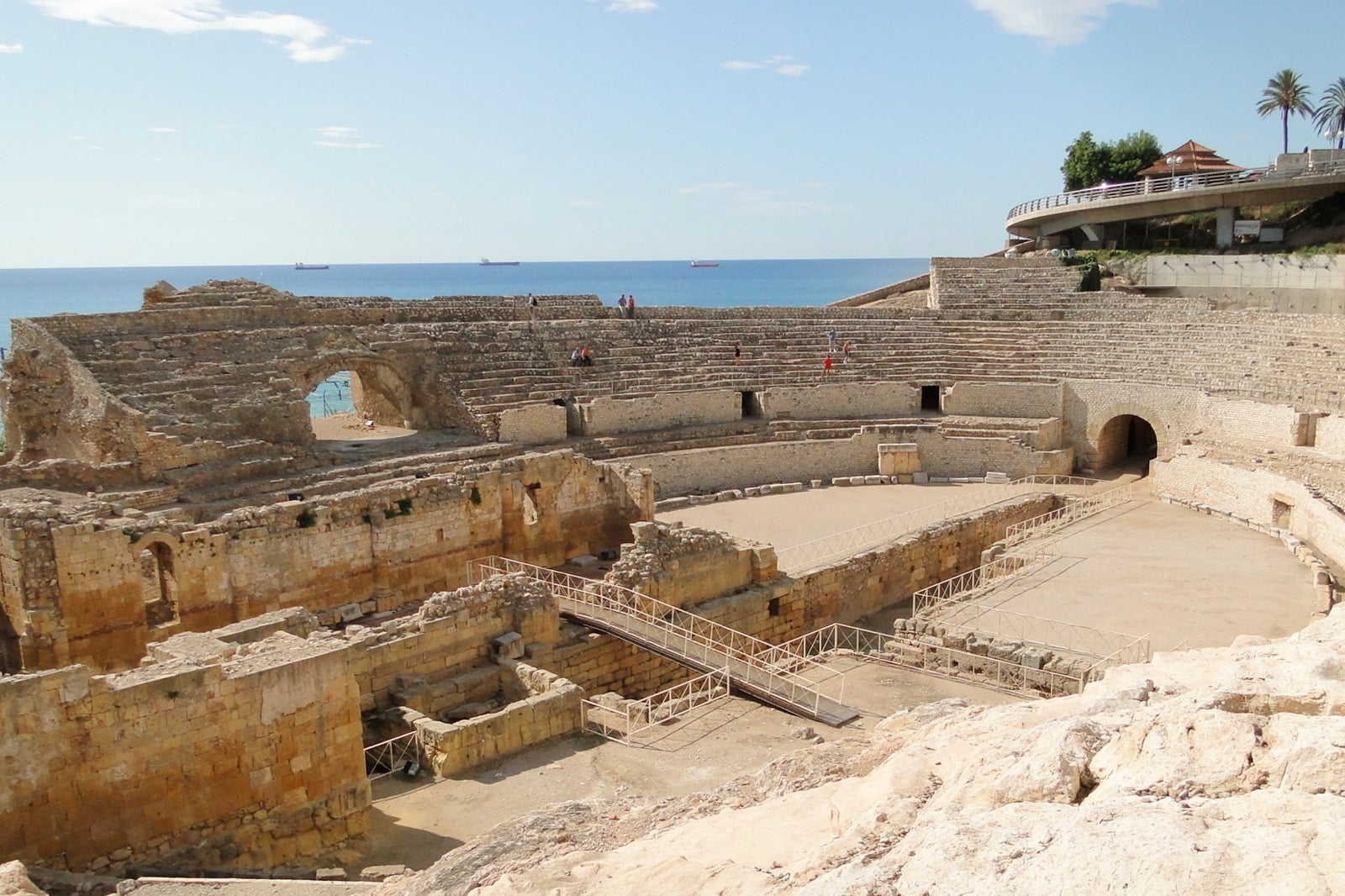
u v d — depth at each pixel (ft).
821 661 102.47
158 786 61.52
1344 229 237.25
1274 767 25.02
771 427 182.39
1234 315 195.72
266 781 65.72
